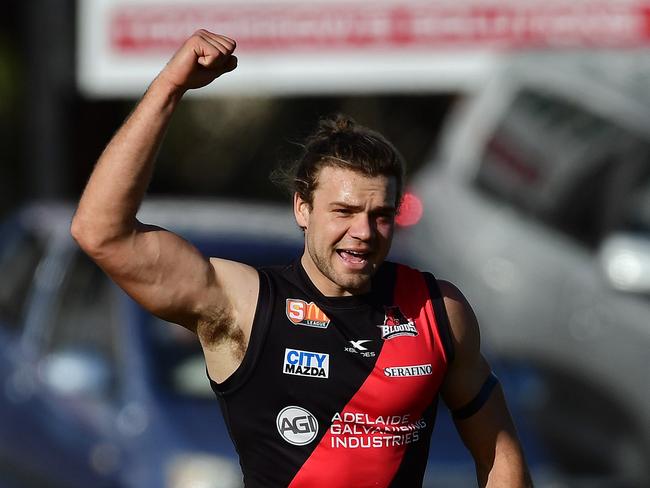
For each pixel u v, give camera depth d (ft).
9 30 188.96
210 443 73.26
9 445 83.87
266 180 193.98
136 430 75.56
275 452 48.75
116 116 155.84
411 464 49.14
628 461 100.32
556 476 81.46
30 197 146.00
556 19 128.47
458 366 50.14
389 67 129.70
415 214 126.62
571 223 113.91
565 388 106.93
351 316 48.73
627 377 104.22
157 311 48.55
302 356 48.32
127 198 47.14
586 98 121.08
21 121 191.11
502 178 120.57
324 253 47.91
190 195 196.03
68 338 84.94
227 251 88.07
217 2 129.49
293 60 129.80
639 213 112.06
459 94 158.92
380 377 48.34
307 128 52.75
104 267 47.98
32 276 92.89
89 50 130.72
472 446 51.55
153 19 130.11
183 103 189.26
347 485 48.44
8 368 86.12
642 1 127.03
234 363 48.75
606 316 106.73
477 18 129.08
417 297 49.65
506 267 114.21
